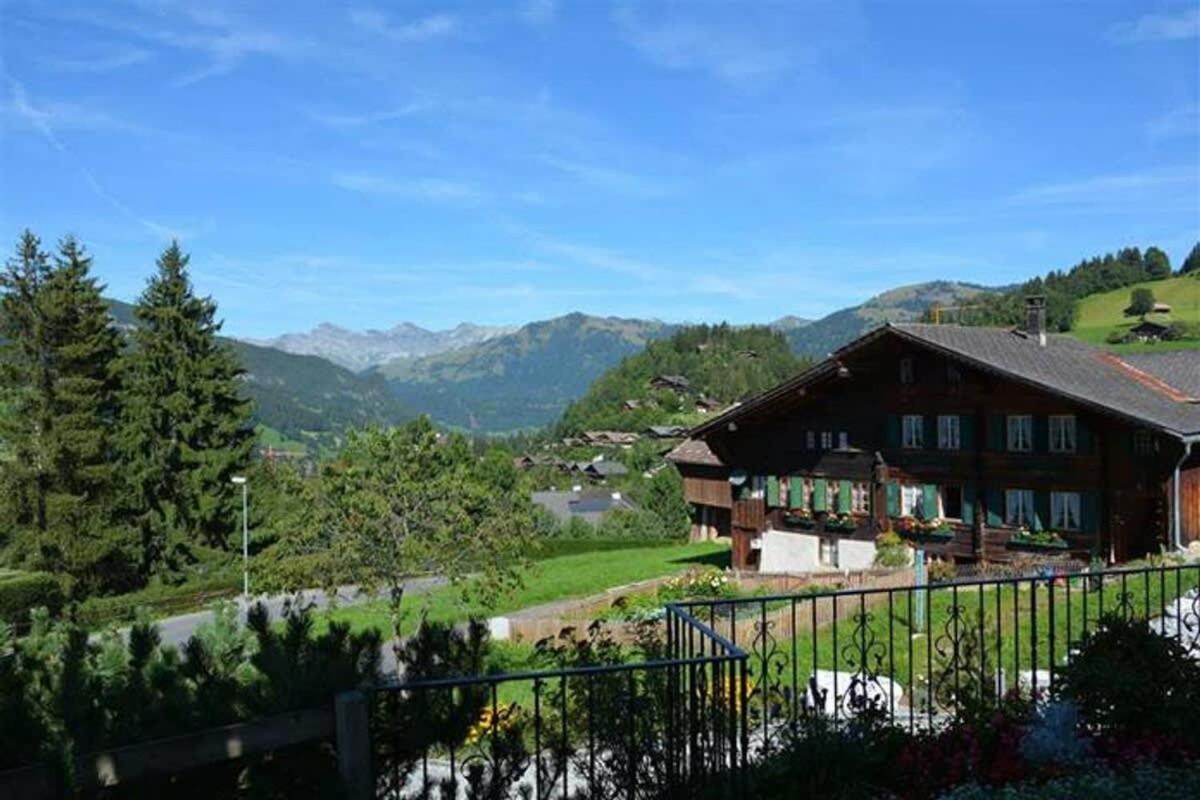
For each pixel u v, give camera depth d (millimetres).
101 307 47531
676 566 45031
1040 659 11859
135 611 5824
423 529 26062
